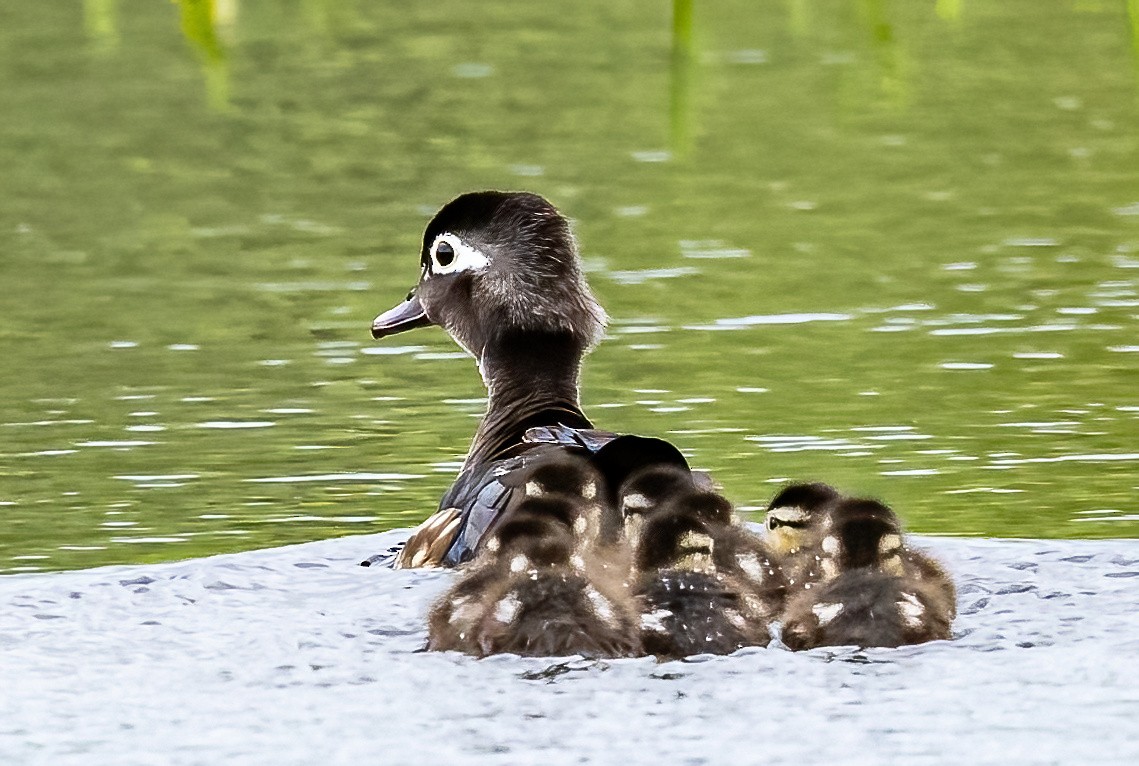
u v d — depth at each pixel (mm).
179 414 17203
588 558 10570
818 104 33688
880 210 25859
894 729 8625
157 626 10609
